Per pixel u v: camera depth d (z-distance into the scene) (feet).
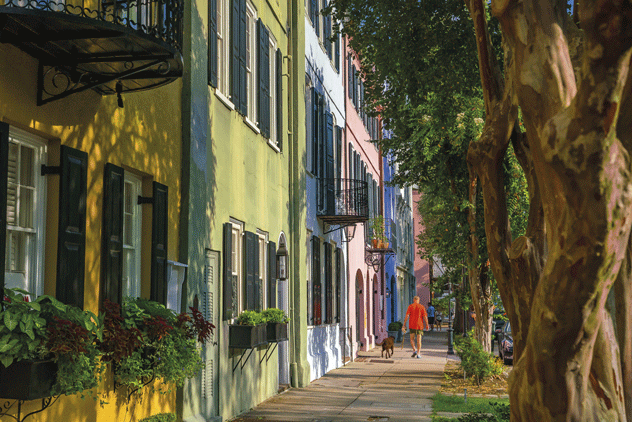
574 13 17.79
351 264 82.89
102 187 24.06
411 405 42.86
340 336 75.97
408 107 46.34
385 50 39.27
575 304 10.86
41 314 18.19
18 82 19.34
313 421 37.04
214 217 36.35
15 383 16.79
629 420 13.62
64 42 19.58
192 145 32.45
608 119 10.18
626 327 13.88
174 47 21.66
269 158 48.91
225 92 39.29
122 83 24.34
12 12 17.22
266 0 48.85
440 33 38.22
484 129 17.97
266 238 47.52
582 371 11.44
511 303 16.93
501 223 17.63
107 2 22.09
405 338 128.88
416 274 223.30
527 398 11.91
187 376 27.40
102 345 21.94
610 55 9.98
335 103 75.15
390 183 58.80
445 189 52.65
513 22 13.50
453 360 78.69
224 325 37.93
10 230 19.77
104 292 23.52
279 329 44.39
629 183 10.45
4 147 18.29
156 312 26.07
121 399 25.04
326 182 66.23
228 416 37.88
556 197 11.03
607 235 10.41
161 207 28.96
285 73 54.03
